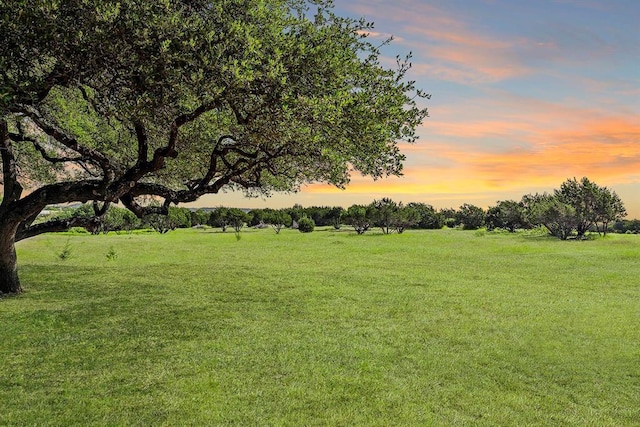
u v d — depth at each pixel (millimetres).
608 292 13008
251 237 36656
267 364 6660
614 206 38156
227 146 10195
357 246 28031
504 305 10992
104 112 8289
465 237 37344
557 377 6355
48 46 7031
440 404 5422
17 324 8797
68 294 11883
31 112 9078
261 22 7797
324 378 6133
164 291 12469
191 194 10539
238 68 6664
